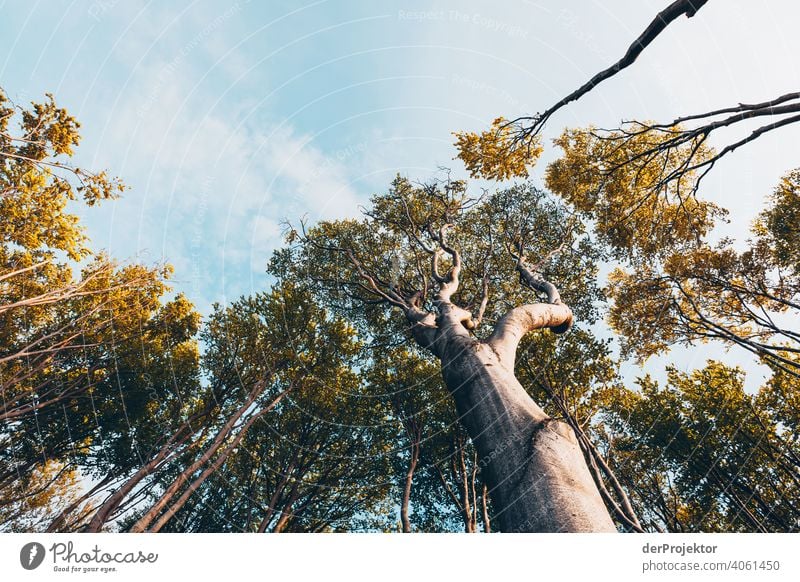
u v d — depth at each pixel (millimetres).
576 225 12773
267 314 12680
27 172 8297
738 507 11219
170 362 13391
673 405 12445
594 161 8094
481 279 13039
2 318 10180
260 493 12898
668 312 10344
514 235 12945
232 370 12414
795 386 11227
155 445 12469
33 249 9578
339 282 12797
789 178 10258
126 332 11859
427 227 12258
